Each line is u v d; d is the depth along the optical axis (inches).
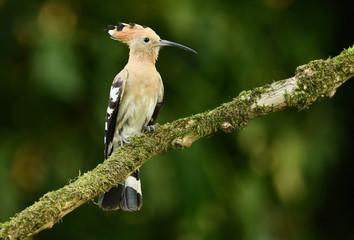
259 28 461.7
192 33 441.1
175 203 426.9
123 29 370.3
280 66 456.8
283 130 444.8
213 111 270.5
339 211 484.4
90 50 432.1
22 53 435.5
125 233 446.3
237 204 429.1
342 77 257.9
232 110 266.5
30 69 424.8
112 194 306.7
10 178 412.5
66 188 248.5
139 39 363.6
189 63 452.8
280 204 447.8
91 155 435.2
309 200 451.8
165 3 438.3
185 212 426.3
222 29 444.1
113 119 347.3
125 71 351.9
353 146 476.4
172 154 427.5
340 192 484.7
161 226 451.5
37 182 428.5
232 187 434.6
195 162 426.6
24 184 426.3
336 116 465.1
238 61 446.3
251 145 447.2
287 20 467.5
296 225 452.1
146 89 346.6
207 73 450.3
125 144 275.7
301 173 430.9
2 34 430.9
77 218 443.5
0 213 399.2
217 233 431.2
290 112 451.2
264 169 444.8
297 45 458.9
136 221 450.3
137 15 442.3
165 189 420.8
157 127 276.5
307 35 464.1
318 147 445.7
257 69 447.5
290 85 260.5
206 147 438.6
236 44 446.9
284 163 432.8
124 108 346.9
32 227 236.7
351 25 475.5
